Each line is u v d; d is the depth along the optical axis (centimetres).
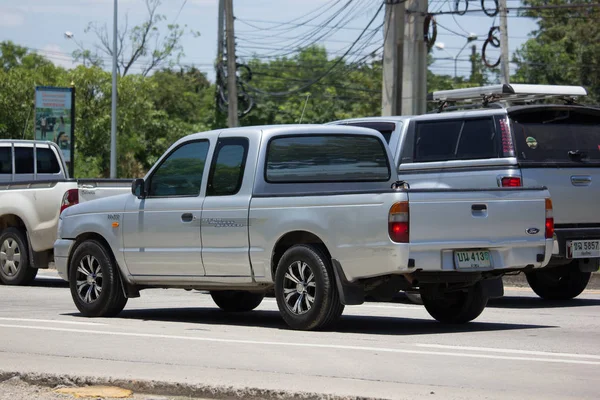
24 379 1548
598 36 13725
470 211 2055
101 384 1507
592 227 2870
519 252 2130
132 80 13250
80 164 12275
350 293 2055
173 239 2323
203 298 3094
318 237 2092
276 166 2230
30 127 12350
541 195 2156
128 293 2458
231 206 2220
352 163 2342
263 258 2169
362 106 16350
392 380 1501
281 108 14612
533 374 1570
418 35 5391
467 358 1731
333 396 1373
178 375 1523
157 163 2398
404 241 1975
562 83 14575
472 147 2878
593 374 1575
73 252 2541
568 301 3020
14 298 3041
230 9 7100
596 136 2934
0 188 3584
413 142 3012
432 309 2356
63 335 2025
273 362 1672
